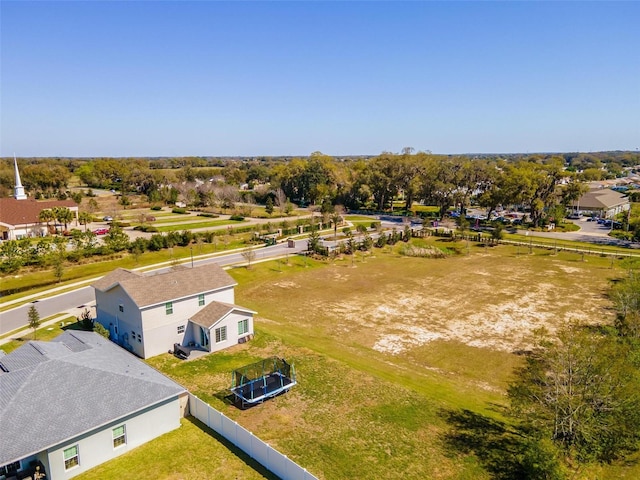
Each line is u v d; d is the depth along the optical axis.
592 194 104.69
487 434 21.75
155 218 88.81
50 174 123.44
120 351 24.83
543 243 71.75
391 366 29.47
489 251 67.62
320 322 37.94
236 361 29.11
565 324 37.47
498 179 92.12
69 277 47.28
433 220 90.75
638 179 179.75
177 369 27.81
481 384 27.72
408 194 102.06
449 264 59.78
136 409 19.55
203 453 19.58
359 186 111.38
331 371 27.81
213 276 33.44
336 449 20.09
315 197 114.50
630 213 96.62
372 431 21.59
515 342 34.00
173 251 59.84
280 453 18.36
